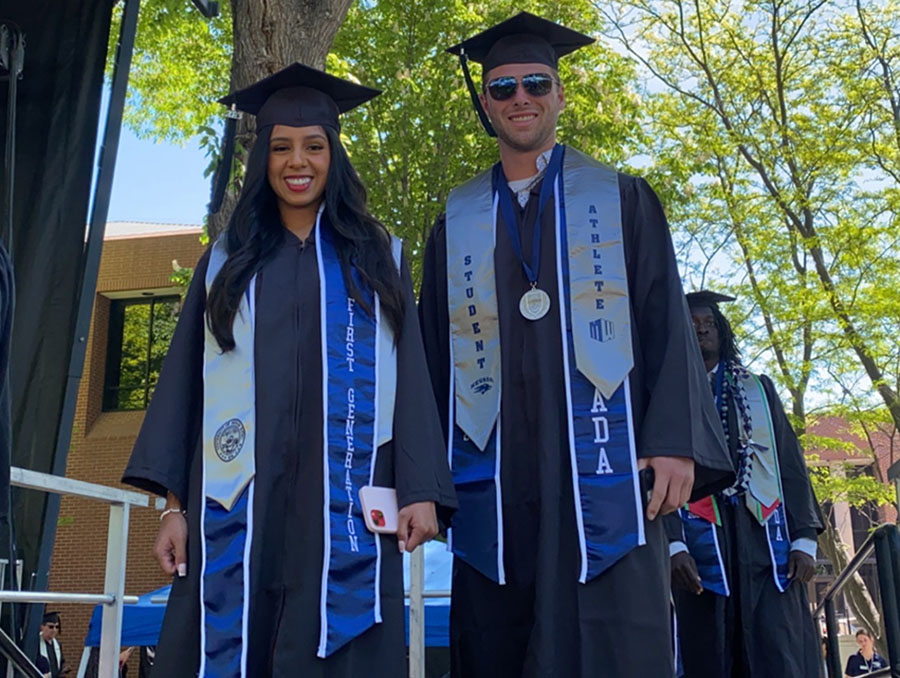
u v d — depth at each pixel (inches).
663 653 110.0
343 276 114.0
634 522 113.2
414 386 113.3
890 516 916.0
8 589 181.5
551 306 121.5
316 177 118.0
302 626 101.2
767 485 181.8
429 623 285.4
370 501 107.5
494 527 118.0
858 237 539.2
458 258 128.3
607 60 533.3
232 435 107.0
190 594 103.9
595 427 116.8
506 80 128.1
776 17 585.0
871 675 175.0
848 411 558.3
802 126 573.0
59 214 216.7
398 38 497.7
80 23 226.8
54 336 210.4
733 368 190.5
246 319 110.9
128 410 744.3
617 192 125.9
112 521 155.1
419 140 496.4
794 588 183.2
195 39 557.0
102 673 151.5
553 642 111.4
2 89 224.5
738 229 567.2
